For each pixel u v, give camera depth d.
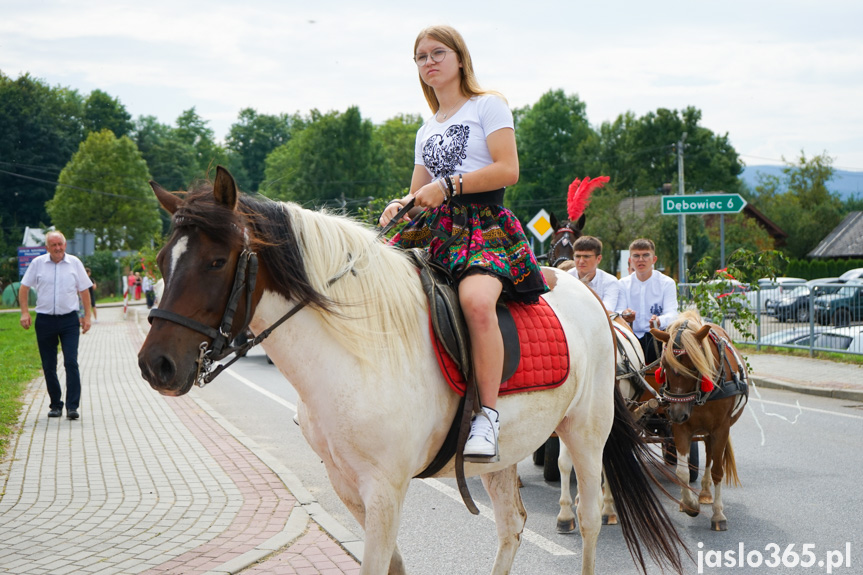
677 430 5.82
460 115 3.42
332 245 3.03
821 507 5.89
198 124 91.12
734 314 10.48
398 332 3.02
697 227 36.34
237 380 14.15
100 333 26.58
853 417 9.93
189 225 2.71
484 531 5.37
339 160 65.81
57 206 61.16
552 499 6.31
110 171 61.47
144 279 50.03
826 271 42.03
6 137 74.31
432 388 3.07
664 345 5.79
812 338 15.42
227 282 2.74
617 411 4.19
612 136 71.00
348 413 2.87
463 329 3.16
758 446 8.19
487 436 3.03
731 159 66.75
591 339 3.96
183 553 4.54
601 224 36.19
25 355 17.97
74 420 9.33
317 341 2.94
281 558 4.51
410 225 3.50
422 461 3.12
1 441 7.92
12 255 62.75
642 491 4.17
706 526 5.52
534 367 3.43
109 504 5.61
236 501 5.71
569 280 4.13
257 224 2.87
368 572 2.87
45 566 4.32
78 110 81.31
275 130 95.00
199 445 7.82
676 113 67.31
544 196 69.69
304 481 6.73
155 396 11.63
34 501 5.68
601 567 4.72
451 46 3.41
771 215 57.19
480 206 3.37
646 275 7.00
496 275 3.24
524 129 72.12
